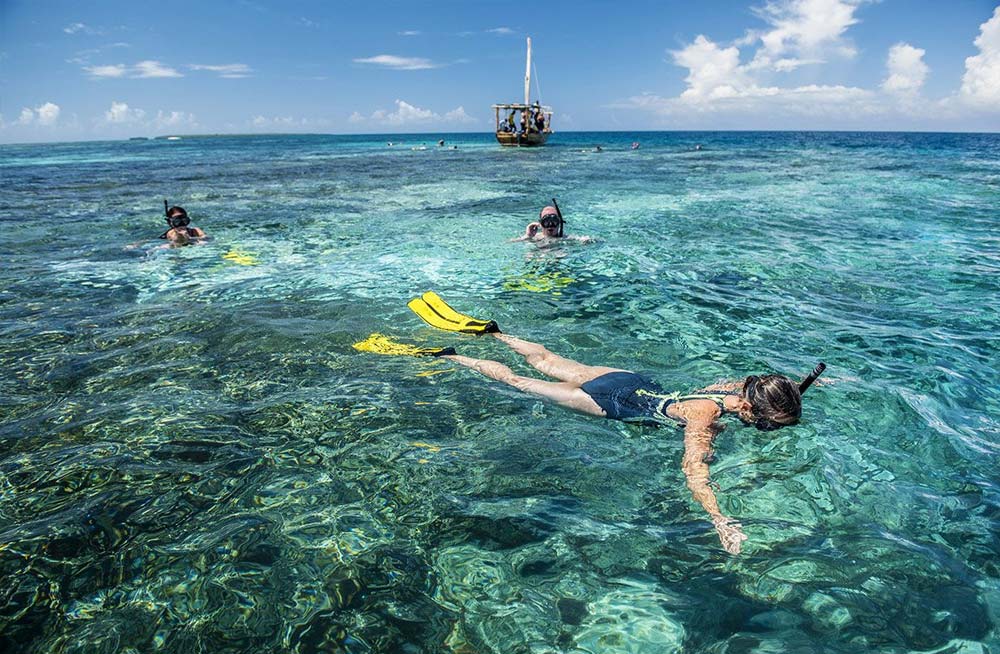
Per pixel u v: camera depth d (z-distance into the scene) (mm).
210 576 2436
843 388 4105
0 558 2525
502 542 2658
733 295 6426
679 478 3162
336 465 3271
